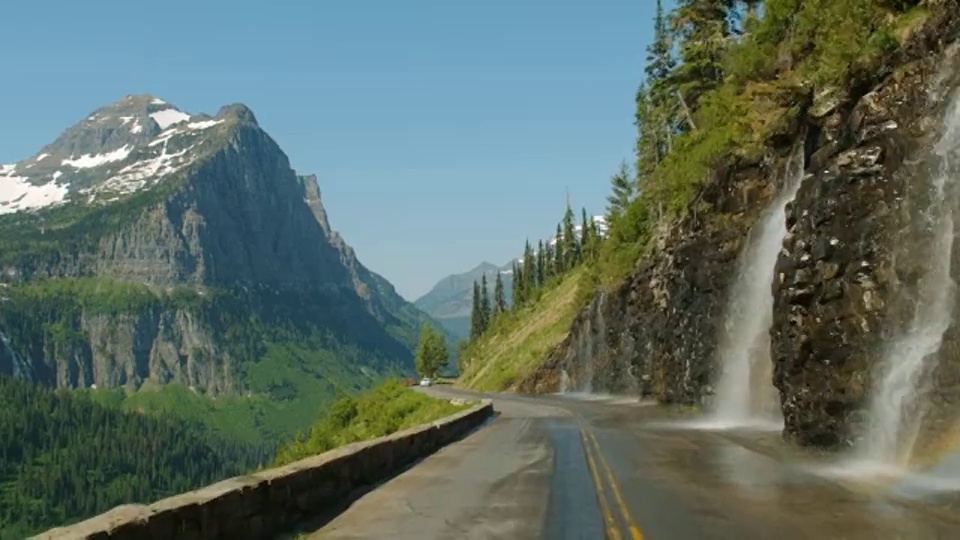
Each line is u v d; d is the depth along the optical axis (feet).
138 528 27.66
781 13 116.78
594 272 278.67
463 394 289.12
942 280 58.08
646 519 42.75
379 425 238.07
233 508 35.19
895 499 47.73
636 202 241.14
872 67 74.13
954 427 53.31
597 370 252.83
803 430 72.74
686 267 141.69
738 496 49.96
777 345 79.10
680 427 108.47
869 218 66.90
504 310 582.76
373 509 47.85
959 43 63.41
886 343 63.10
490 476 62.44
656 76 242.17
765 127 117.50
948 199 58.70
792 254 76.33
